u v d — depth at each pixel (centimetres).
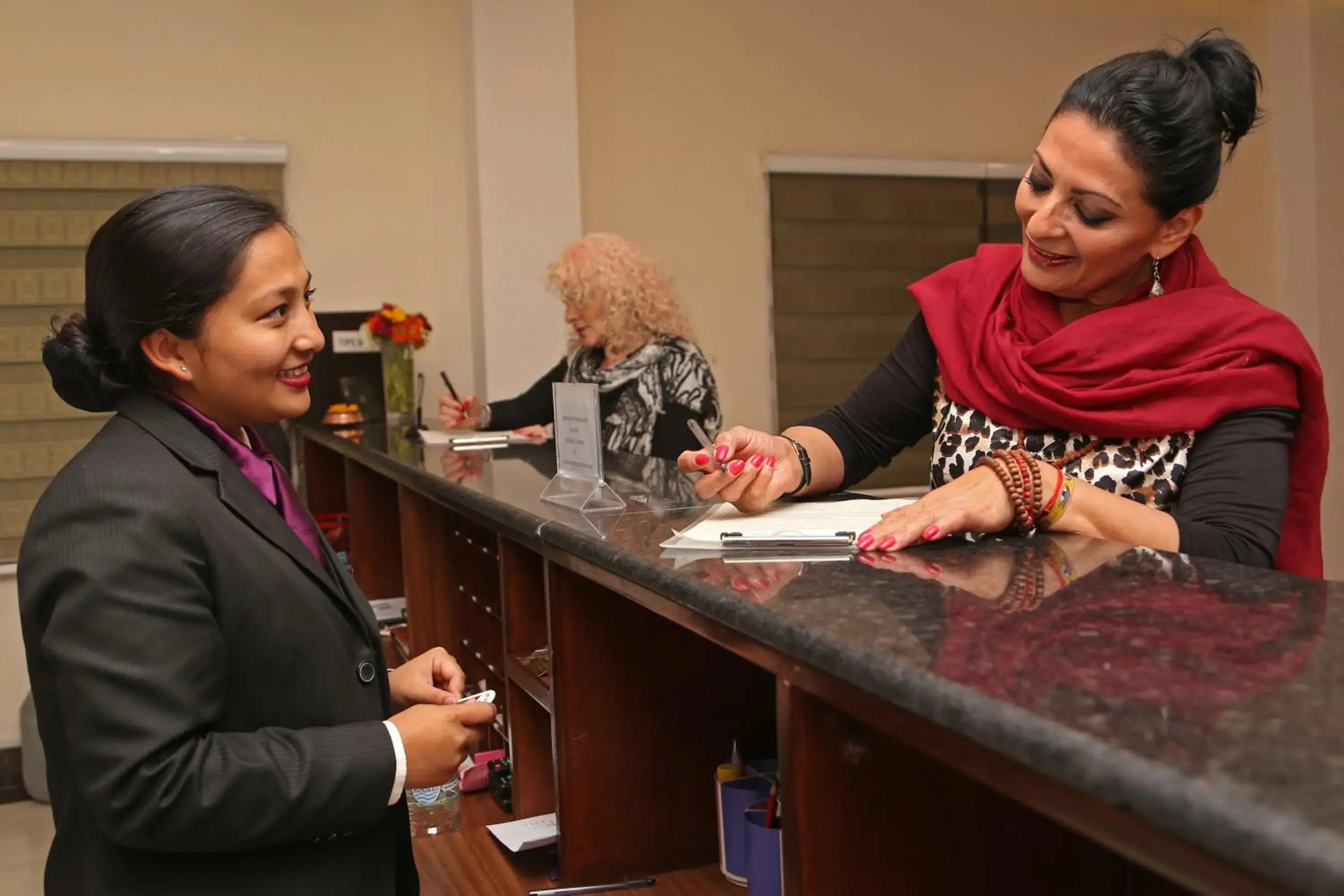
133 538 107
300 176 482
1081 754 58
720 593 97
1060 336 143
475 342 490
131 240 115
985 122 572
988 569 102
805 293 543
